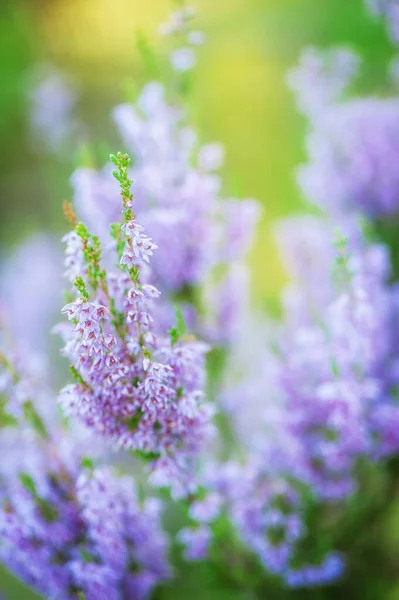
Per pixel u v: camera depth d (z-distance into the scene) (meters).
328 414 0.34
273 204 0.72
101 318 0.27
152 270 0.35
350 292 0.33
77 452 0.34
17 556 0.32
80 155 0.35
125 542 0.33
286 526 0.34
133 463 0.45
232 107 0.83
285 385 0.35
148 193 0.35
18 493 0.33
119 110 0.35
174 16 0.36
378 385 0.35
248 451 0.39
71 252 0.28
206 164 0.35
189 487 0.31
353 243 0.38
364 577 0.39
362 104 0.44
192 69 0.36
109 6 1.00
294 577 0.35
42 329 0.58
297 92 0.46
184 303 0.36
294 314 0.37
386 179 0.42
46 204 0.81
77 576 0.32
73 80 0.81
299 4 0.89
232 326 0.36
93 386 0.28
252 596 0.37
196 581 0.40
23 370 0.34
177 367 0.29
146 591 0.34
